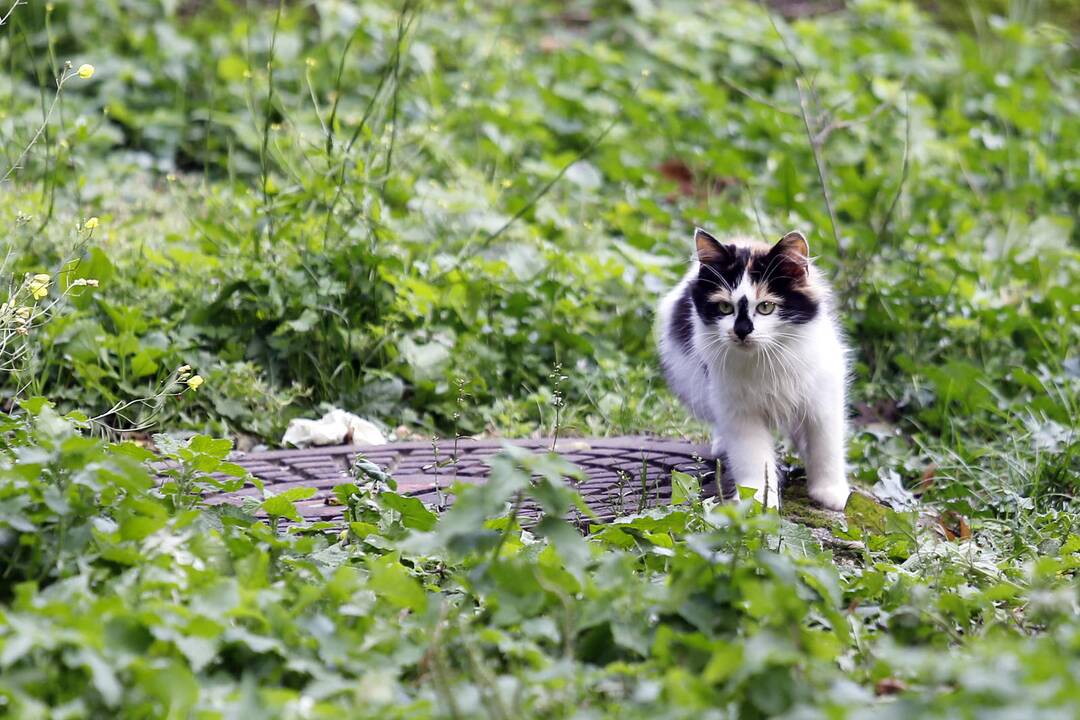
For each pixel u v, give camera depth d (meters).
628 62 16.80
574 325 10.73
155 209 12.34
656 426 9.88
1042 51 17.59
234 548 5.57
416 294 10.23
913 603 5.64
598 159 14.84
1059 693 3.74
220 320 9.98
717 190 14.53
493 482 5.05
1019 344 11.04
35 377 9.00
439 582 6.12
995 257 12.49
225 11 16.33
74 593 4.85
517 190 13.45
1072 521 7.75
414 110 14.17
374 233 10.24
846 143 14.84
